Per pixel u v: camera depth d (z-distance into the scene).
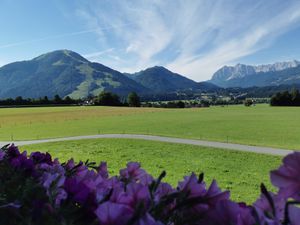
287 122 71.31
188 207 1.79
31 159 3.40
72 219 1.83
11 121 85.12
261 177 19.59
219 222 1.52
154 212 1.76
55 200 2.06
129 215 1.47
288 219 1.46
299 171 1.50
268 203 1.70
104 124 69.62
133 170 2.64
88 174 2.58
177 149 32.41
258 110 138.62
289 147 33.31
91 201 1.90
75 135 48.25
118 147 34.41
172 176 20.00
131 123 70.75
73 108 153.38
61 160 27.28
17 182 2.64
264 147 33.47
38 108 154.75
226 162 25.20
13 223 1.93
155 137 43.16
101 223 1.45
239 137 43.69
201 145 35.00
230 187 17.00
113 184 2.35
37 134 51.56
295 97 193.00
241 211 1.51
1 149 3.86
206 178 19.50
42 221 1.74
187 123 69.44
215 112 124.00
